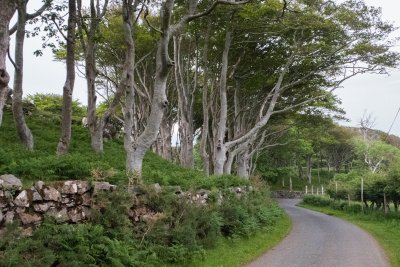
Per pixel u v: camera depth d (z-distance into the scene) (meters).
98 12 18.09
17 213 7.47
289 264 11.88
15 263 6.50
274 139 46.75
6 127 18.86
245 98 32.69
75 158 10.31
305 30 25.66
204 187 15.60
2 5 11.50
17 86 14.66
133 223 10.27
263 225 18.88
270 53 27.78
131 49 15.17
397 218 25.30
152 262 9.42
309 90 30.20
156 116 13.91
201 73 34.06
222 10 22.25
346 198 38.22
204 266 10.66
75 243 7.96
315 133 42.75
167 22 13.38
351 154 77.44
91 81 18.45
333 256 13.34
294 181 72.75
